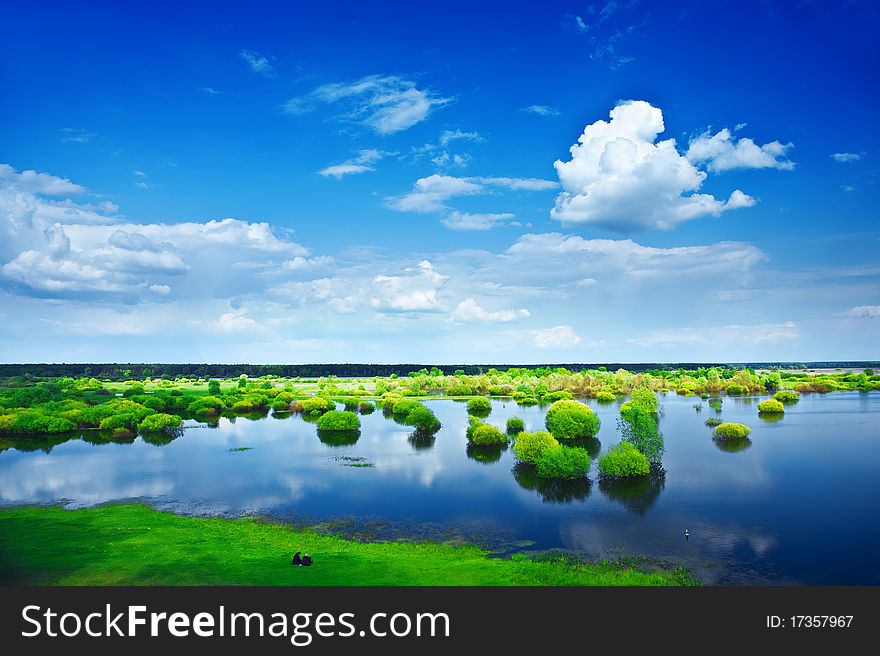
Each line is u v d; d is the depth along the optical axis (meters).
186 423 110.56
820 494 53.28
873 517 45.88
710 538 40.72
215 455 75.50
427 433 92.81
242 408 133.12
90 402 130.88
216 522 45.00
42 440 90.06
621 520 45.12
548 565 34.72
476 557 36.34
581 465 58.81
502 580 32.06
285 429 101.00
